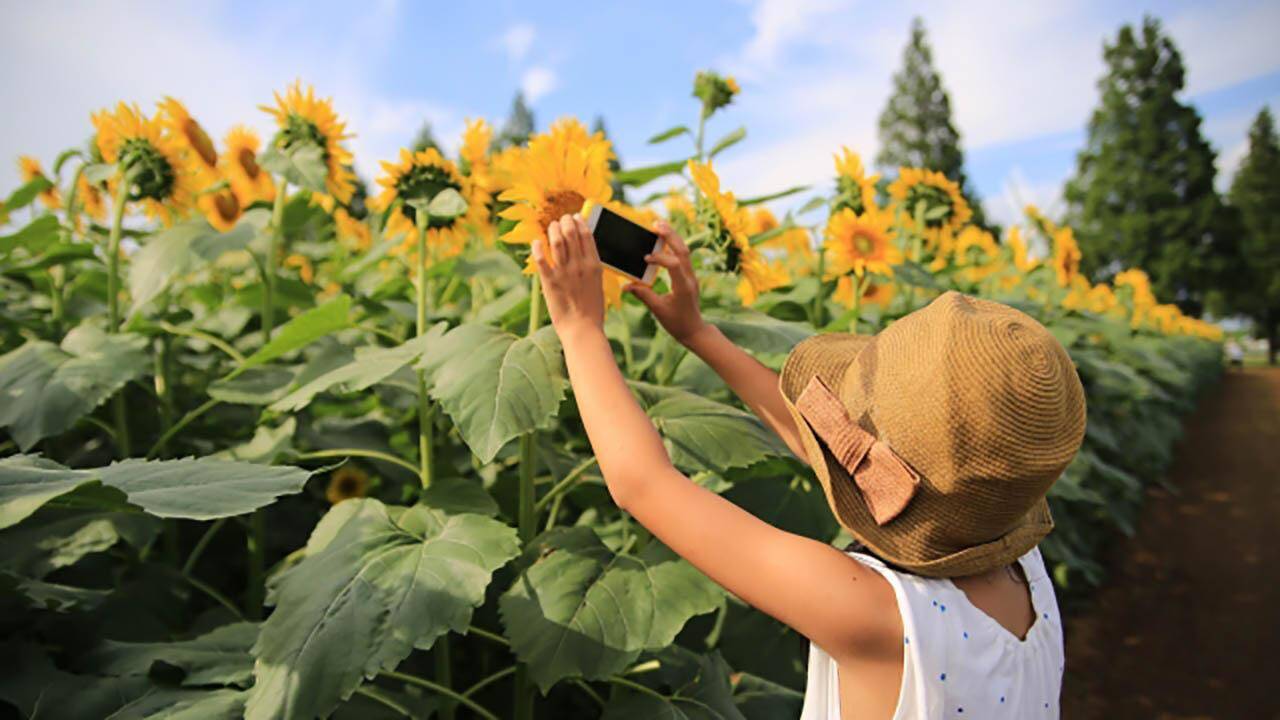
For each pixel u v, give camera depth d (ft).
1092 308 27.84
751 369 5.75
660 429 5.82
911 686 3.65
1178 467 28.55
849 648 3.71
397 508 5.98
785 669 8.14
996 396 3.52
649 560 5.63
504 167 5.69
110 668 5.57
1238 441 33.78
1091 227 137.39
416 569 4.98
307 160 7.98
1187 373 32.73
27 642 5.47
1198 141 135.74
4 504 3.59
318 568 5.15
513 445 7.86
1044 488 3.65
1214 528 21.44
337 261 15.02
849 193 10.10
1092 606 16.43
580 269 4.51
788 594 3.74
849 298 11.48
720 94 9.21
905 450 3.70
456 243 8.73
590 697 8.05
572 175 5.47
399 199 7.50
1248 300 132.77
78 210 10.73
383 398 9.87
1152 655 14.51
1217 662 14.32
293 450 7.49
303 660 4.59
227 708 5.03
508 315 7.25
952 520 3.66
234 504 3.87
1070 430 3.64
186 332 8.13
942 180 13.38
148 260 7.78
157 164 8.59
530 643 5.09
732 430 5.86
